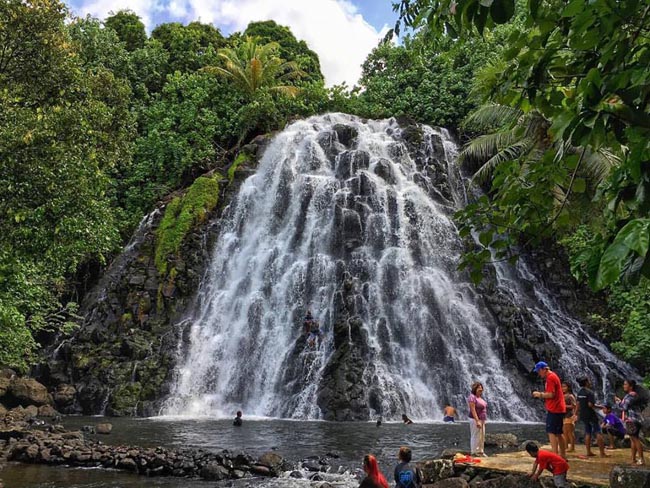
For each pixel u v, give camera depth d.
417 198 29.36
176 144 34.53
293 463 11.84
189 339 24.39
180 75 39.75
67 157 10.91
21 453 12.48
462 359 22.81
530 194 5.35
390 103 39.94
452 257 27.52
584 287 28.36
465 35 5.12
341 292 23.97
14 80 12.53
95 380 22.34
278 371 22.72
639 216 3.64
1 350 19.27
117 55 39.66
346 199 28.44
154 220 31.11
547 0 4.45
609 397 22.11
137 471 11.38
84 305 27.62
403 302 24.58
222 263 28.70
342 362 21.17
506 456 10.14
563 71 4.66
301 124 35.62
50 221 11.01
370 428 17.27
